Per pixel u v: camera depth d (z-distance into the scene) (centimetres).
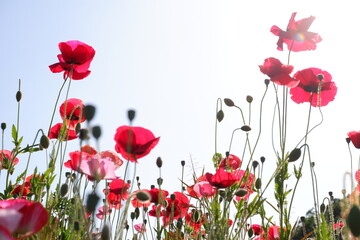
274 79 95
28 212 52
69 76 103
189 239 102
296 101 108
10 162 100
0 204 60
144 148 74
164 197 97
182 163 108
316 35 102
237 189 95
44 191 90
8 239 38
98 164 72
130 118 75
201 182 98
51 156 90
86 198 68
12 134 99
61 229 84
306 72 104
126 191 91
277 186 91
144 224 103
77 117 104
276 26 104
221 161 104
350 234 63
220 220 91
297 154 88
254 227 111
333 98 105
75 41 108
